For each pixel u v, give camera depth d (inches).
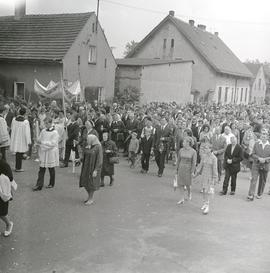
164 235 300.5
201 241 292.8
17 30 1038.4
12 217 318.3
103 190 426.9
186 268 243.9
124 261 248.4
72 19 1034.1
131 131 631.8
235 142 445.1
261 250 280.7
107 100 1145.4
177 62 1368.1
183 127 579.5
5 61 1005.8
